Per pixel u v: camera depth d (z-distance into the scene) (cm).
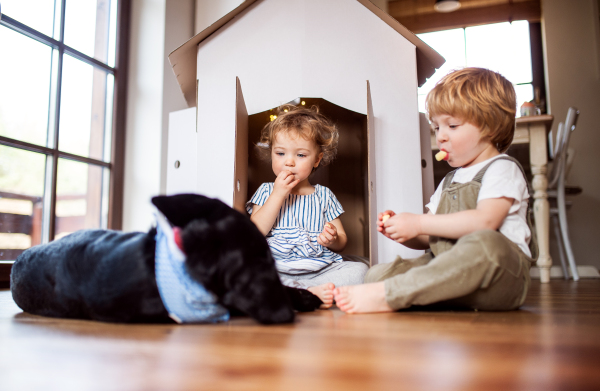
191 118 173
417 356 47
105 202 240
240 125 145
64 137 214
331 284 100
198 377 39
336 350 50
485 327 68
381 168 150
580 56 345
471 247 86
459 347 52
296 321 74
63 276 77
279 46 155
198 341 56
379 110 152
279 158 142
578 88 342
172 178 174
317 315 84
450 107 108
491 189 101
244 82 157
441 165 285
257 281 68
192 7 277
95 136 235
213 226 68
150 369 42
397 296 86
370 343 55
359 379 38
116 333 62
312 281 123
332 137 154
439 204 113
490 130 109
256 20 158
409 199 150
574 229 331
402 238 103
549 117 225
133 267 69
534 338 58
